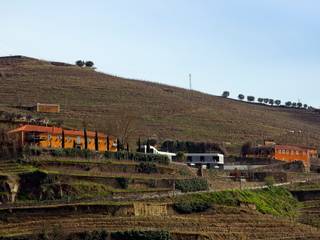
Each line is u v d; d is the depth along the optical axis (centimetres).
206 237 18800
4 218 18300
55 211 18662
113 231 17888
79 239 17538
